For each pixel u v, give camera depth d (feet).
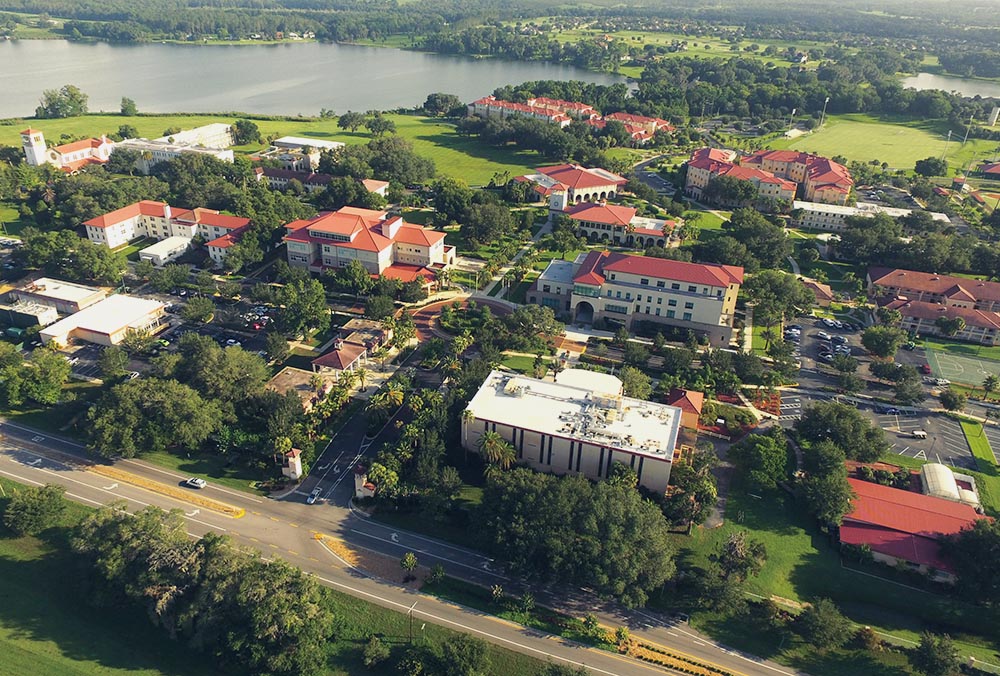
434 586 448.24
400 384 612.70
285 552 469.57
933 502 504.84
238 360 620.08
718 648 414.62
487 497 477.36
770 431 583.99
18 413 607.37
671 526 500.33
